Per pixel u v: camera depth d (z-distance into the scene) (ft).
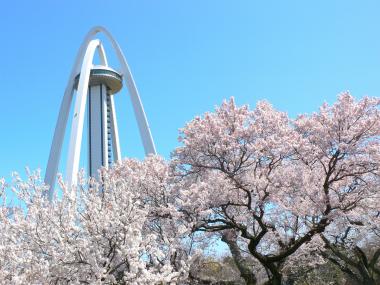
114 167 61.00
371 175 53.06
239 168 51.72
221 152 51.62
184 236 45.60
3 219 31.01
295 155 53.06
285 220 57.57
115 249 30.32
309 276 75.36
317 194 48.37
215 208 52.11
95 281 28.17
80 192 34.94
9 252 29.43
